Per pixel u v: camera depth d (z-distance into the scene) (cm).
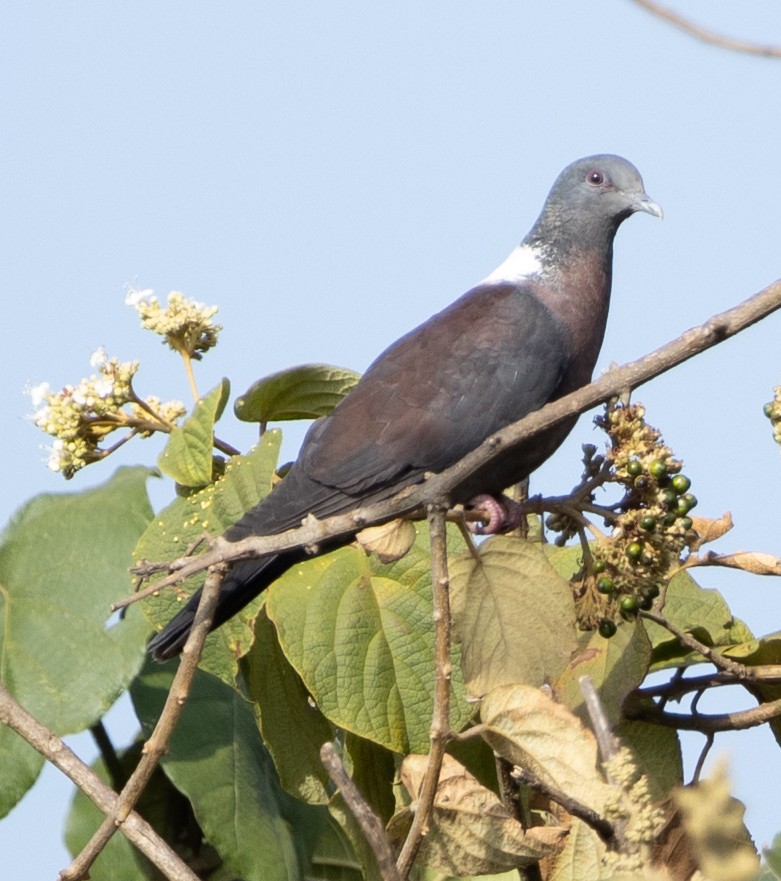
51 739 737
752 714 942
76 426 970
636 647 920
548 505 902
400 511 725
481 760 952
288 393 1093
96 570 918
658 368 707
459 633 857
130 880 942
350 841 974
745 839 691
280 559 926
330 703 905
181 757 931
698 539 894
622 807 652
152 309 1002
